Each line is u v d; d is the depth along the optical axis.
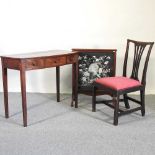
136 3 3.63
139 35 3.73
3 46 3.78
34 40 3.76
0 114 3.00
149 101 3.51
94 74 3.49
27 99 3.56
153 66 3.80
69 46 3.78
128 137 2.44
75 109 3.18
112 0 3.62
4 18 3.69
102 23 3.70
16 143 2.31
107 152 2.16
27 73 3.84
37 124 2.72
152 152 2.17
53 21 3.69
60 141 2.35
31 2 3.64
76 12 3.67
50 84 3.90
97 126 2.68
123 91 2.69
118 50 3.77
